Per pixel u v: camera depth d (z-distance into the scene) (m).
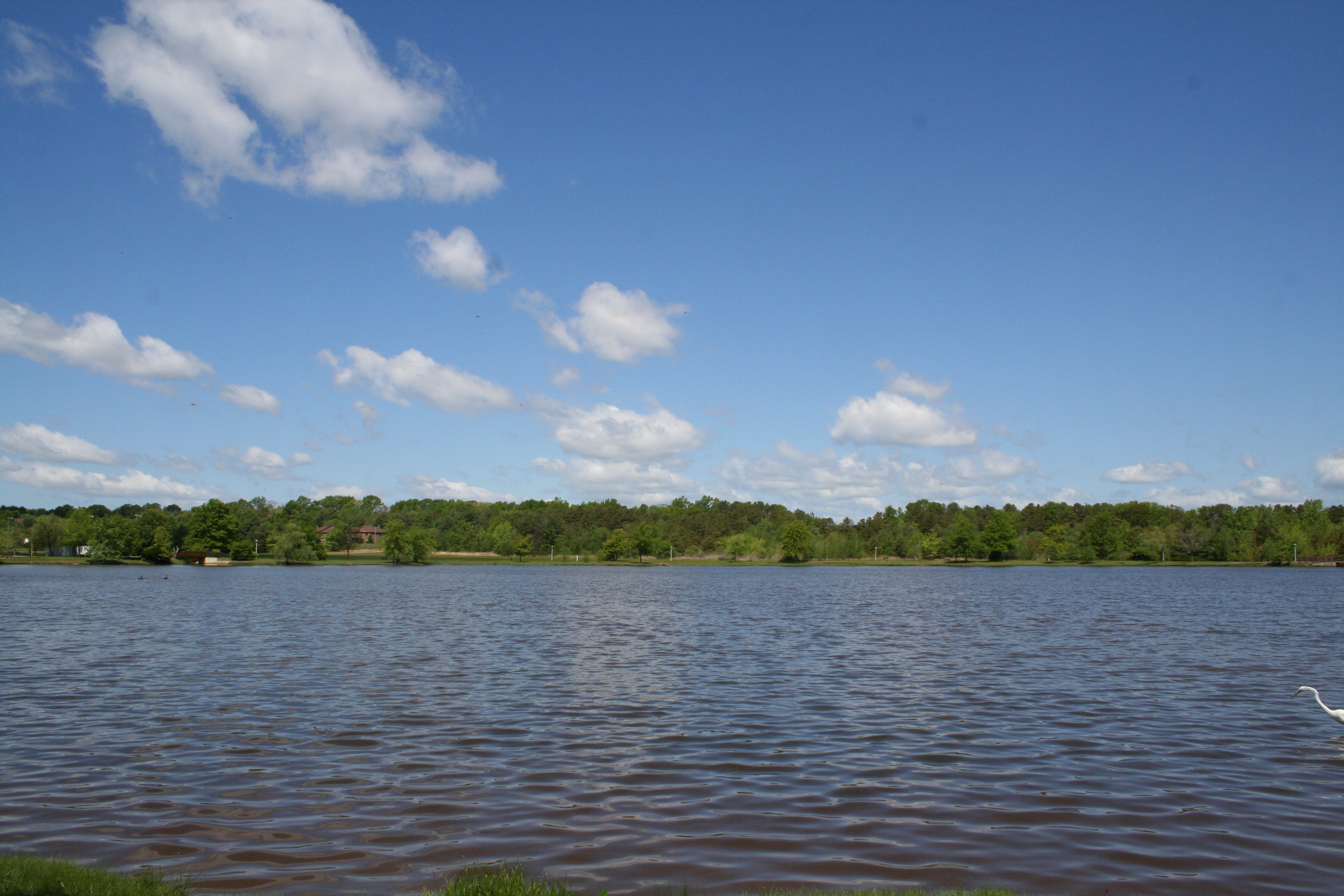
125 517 194.75
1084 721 20.53
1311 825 13.22
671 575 137.62
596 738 18.55
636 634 41.59
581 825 13.00
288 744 17.84
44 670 28.19
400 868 11.24
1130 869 11.46
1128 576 138.00
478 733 18.94
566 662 30.80
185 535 188.62
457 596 75.06
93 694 23.58
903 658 32.44
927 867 11.45
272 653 32.69
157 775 15.54
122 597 70.81
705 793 14.65
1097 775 15.84
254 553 177.50
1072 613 56.84
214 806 13.80
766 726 19.94
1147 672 28.77
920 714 21.41
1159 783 15.37
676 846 12.12
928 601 70.75
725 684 25.88
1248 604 67.19
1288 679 27.31
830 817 13.42
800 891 10.66
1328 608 62.50
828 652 34.16
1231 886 10.92
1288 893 10.74
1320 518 194.75
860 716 21.09
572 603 66.38
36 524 186.62
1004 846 12.26
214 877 10.90
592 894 10.48
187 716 20.62
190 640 37.19
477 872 11.08
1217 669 29.52
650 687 25.25
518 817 13.33
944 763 16.66
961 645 36.81
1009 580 121.19
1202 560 193.12
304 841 12.23
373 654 32.38
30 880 9.55
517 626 45.00
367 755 17.02
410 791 14.63
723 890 10.65
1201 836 12.72
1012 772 16.02
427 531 184.50
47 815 13.30
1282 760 17.03
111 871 10.88
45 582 98.81
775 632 42.62
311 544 180.12
